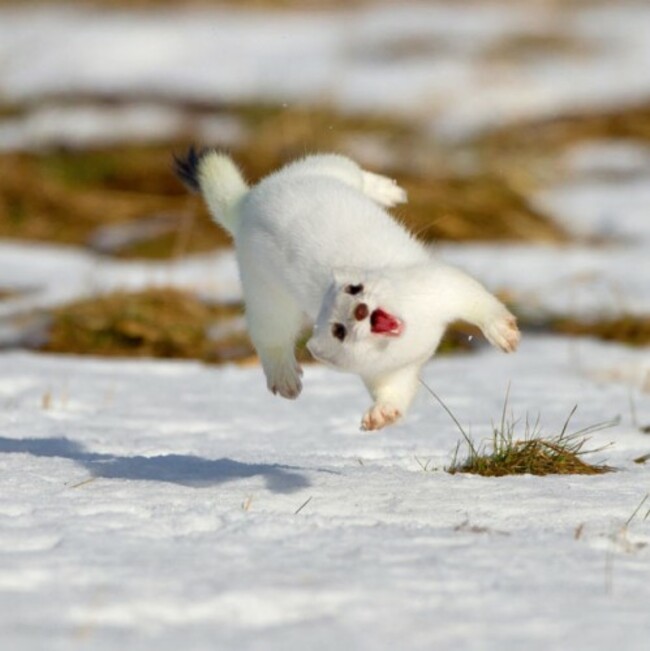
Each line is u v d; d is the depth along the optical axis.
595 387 36.94
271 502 22.06
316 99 76.56
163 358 42.06
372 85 81.06
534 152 70.69
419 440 29.52
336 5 103.12
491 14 98.56
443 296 21.08
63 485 22.81
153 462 25.30
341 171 25.02
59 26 95.19
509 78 81.69
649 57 88.56
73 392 35.19
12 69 85.62
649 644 15.85
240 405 34.19
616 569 18.75
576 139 74.56
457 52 88.69
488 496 22.94
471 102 78.94
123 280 48.94
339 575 17.89
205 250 54.91
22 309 45.22
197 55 88.56
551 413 33.09
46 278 50.09
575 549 19.73
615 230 60.34
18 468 23.98
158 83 82.94
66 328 43.34
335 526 20.67
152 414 32.69
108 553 18.64
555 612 16.81
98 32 92.19
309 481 23.58
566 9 99.56
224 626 16.06
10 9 101.12
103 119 76.56
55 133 73.38
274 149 66.62
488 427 31.02
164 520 20.50
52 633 15.55
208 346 42.59
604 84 83.06
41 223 58.53
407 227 23.95
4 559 18.20
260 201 23.66
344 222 22.11
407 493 22.94
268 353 24.48
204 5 102.88
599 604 17.20
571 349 42.72
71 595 16.84
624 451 28.92
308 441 29.45
